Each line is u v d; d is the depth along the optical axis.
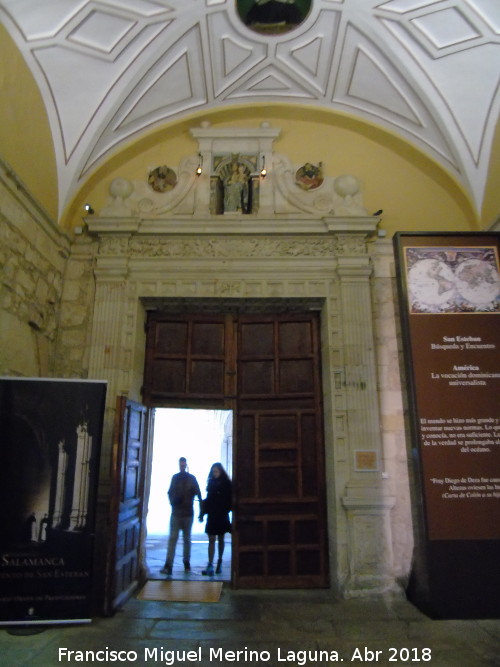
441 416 5.31
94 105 6.42
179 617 4.79
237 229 6.64
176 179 7.06
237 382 6.68
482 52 5.80
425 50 6.01
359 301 6.44
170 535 6.62
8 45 5.25
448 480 5.13
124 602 5.19
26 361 5.66
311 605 5.24
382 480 5.84
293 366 6.71
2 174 4.96
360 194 6.93
